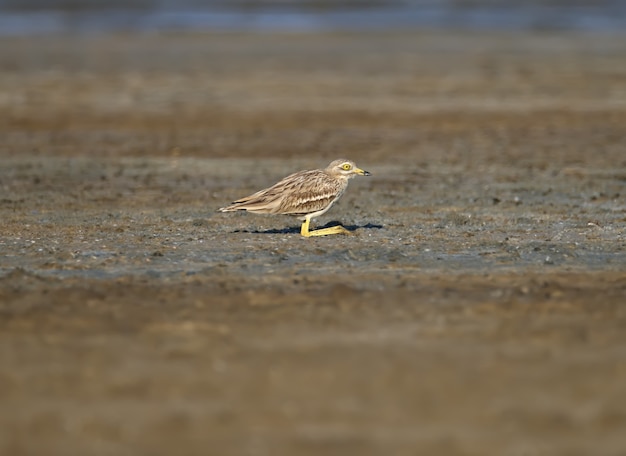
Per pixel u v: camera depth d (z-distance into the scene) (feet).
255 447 28.14
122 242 53.52
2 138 94.12
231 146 90.94
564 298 41.52
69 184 73.00
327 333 37.27
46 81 127.75
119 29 189.57
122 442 28.55
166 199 67.56
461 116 105.70
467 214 62.08
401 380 32.73
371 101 114.52
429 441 28.45
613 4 236.22
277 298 41.47
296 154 87.35
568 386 32.17
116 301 41.19
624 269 47.19
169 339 36.76
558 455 27.55
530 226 58.08
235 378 33.01
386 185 73.26
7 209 63.21
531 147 90.02
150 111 108.27
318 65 142.92
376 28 193.06
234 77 131.85
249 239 54.24
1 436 28.96
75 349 35.76
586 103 112.78
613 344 35.99
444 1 244.63
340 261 48.78
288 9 230.48
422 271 46.70
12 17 208.85
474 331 37.42
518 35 180.55
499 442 28.35
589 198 67.82
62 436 28.96
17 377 33.22
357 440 28.53
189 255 50.21
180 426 29.53
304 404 30.99
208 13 220.43
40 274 46.37
